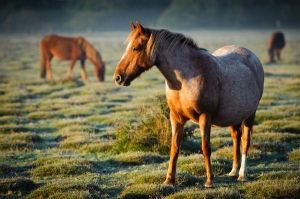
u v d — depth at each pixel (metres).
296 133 16.53
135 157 13.15
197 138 15.49
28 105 23.84
